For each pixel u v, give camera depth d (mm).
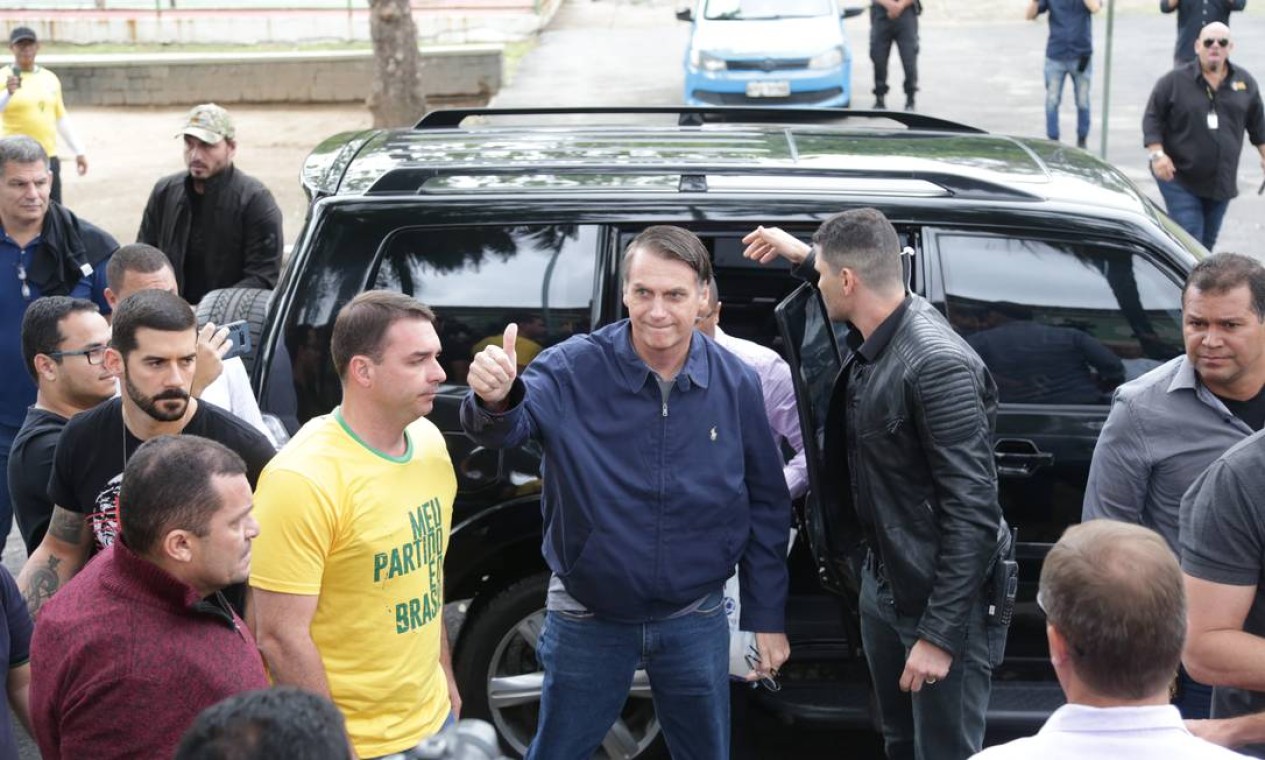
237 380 4387
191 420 3834
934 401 3762
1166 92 9375
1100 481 4059
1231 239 10953
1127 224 4633
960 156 5230
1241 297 3752
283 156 16109
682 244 3699
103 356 4199
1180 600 2398
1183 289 4121
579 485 3811
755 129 5664
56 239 6031
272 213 7207
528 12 22578
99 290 6203
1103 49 20094
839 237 3877
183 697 2846
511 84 18875
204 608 2920
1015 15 24453
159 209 7219
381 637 3496
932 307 4004
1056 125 13758
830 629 4789
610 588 3838
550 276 4672
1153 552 2420
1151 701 2418
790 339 4141
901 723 4172
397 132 5594
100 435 3812
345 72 19594
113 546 2969
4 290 5926
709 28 15562
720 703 4059
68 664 2855
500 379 3523
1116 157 13828
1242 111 9344
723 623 4027
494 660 4754
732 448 3877
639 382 3781
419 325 3432
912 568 3871
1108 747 2393
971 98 17203
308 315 4633
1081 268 4637
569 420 3807
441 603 3719
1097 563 2412
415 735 3578
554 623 4000
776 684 4340
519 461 4586
